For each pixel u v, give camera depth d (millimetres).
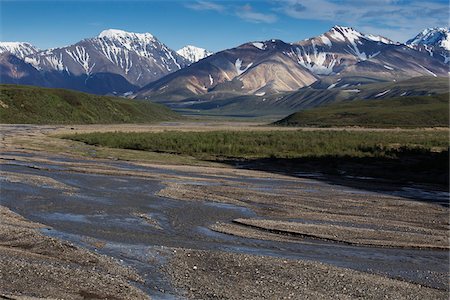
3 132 111062
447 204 42125
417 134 125125
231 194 43250
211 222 32500
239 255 24875
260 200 41094
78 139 96875
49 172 52938
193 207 37219
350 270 23266
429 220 35406
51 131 122562
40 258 23625
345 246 27781
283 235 29797
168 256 24547
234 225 31844
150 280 21203
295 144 85375
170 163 66375
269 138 96938
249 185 49625
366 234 30141
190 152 79250
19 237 26641
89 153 74500
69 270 21875
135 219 32812
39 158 65438
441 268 24172
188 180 51469
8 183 44469
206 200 40156
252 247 27078
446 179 56688
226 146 81375
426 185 53344
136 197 40531
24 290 19531
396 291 20734
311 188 49094
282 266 23359
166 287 20453
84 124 174500
